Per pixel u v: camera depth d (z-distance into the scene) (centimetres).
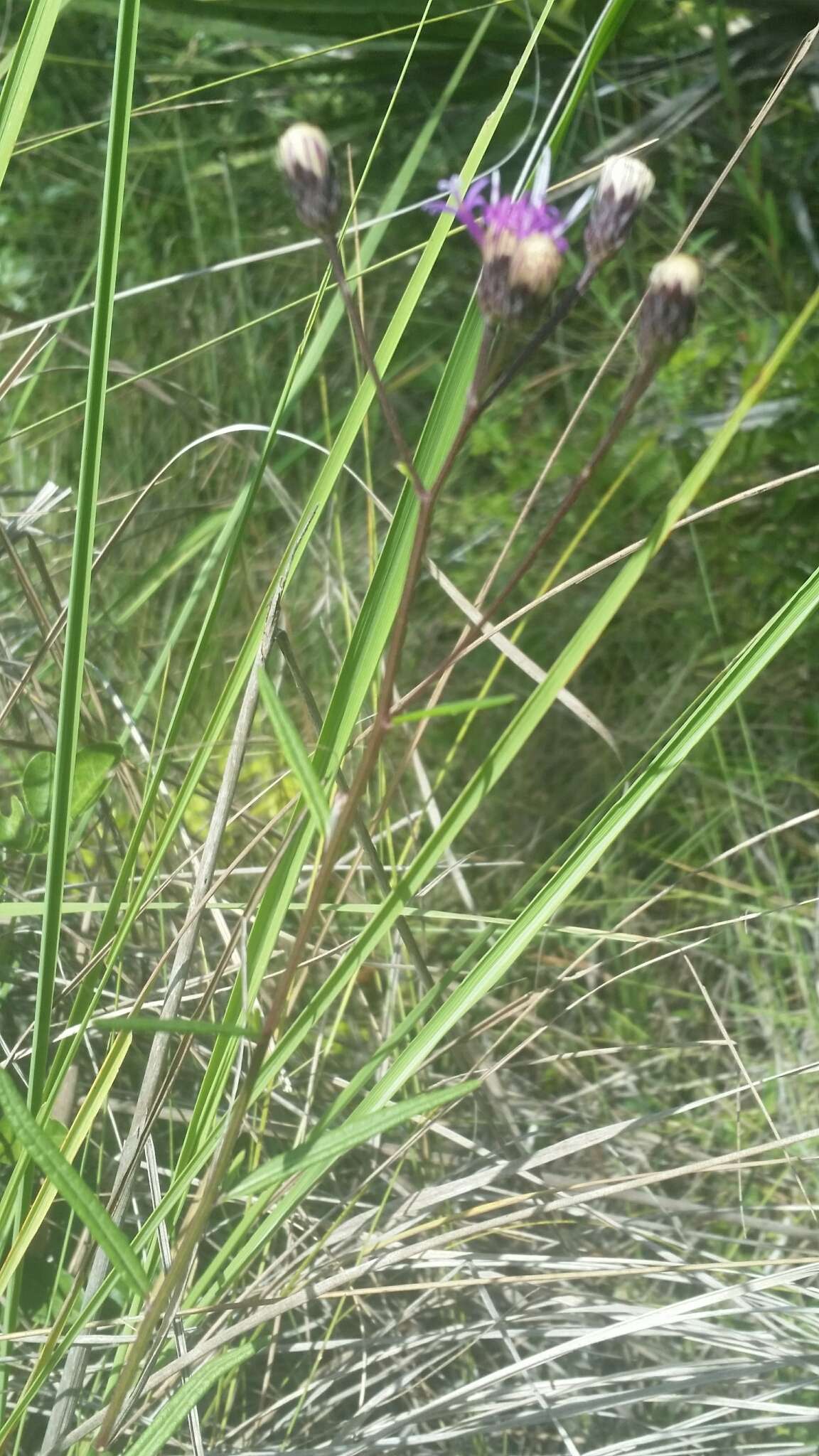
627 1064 46
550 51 76
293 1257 32
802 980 47
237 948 34
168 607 56
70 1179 22
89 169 90
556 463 69
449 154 83
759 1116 45
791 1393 35
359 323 22
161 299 83
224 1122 26
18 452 64
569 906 53
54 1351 26
